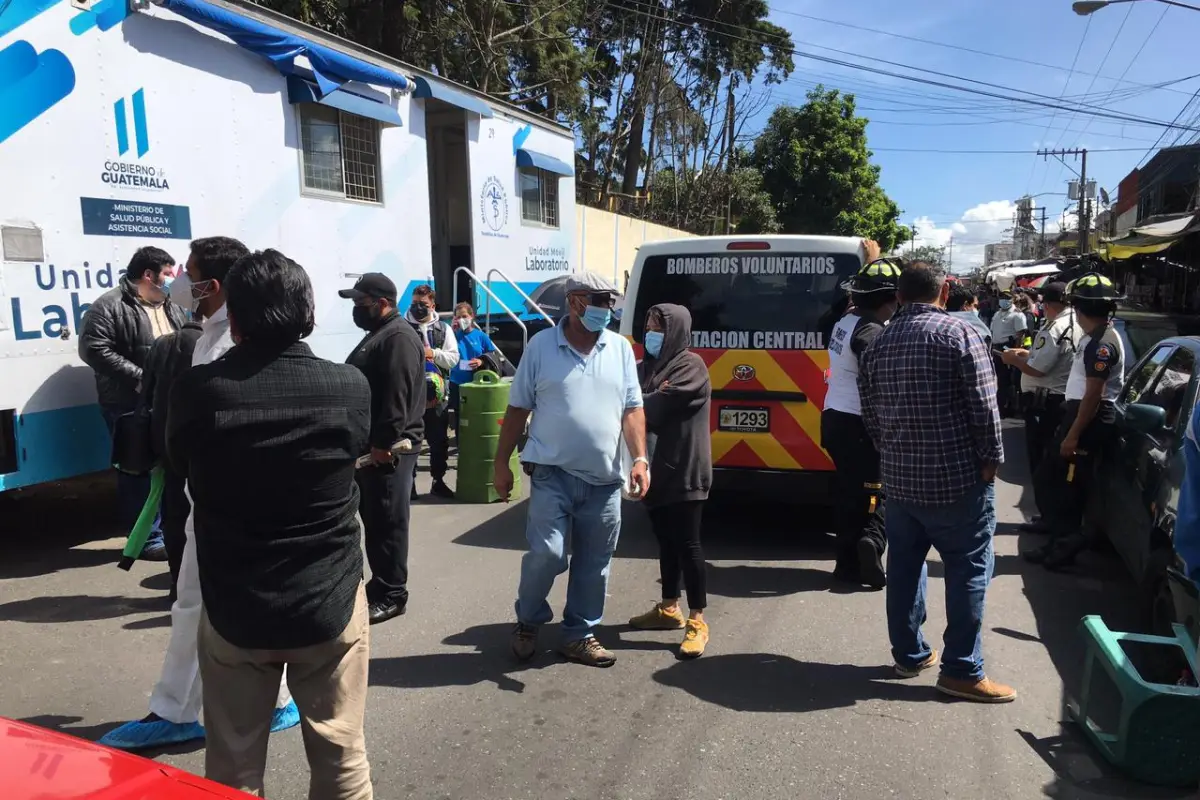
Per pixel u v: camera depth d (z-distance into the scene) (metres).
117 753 1.84
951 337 3.54
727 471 5.89
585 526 4.09
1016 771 3.23
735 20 31.03
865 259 5.74
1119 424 5.15
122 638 4.39
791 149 37.41
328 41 7.51
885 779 3.18
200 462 2.19
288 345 2.29
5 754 1.75
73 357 5.40
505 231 10.80
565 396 3.94
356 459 2.40
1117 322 8.67
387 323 4.47
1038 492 5.91
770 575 5.54
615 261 22.20
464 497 7.44
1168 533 3.94
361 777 2.44
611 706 3.73
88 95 5.38
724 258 5.92
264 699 2.37
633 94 29.34
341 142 7.84
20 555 5.72
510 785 3.13
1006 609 4.95
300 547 2.25
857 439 5.16
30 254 5.10
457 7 18.22
